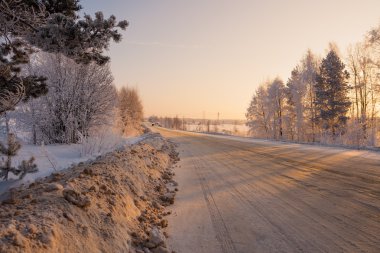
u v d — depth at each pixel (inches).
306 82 1862.7
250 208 266.2
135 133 1421.0
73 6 306.3
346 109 1601.9
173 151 847.7
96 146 502.0
